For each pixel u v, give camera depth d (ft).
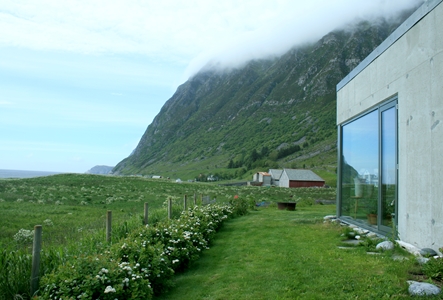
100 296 13.20
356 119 32.86
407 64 22.12
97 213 60.49
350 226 31.86
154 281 16.57
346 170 35.81
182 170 546.26
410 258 17.70
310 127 552.00
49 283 13.53
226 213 44.16
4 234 37.91
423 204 19.81
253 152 470.80
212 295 16.05
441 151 18.16
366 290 14.84
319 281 16.51
